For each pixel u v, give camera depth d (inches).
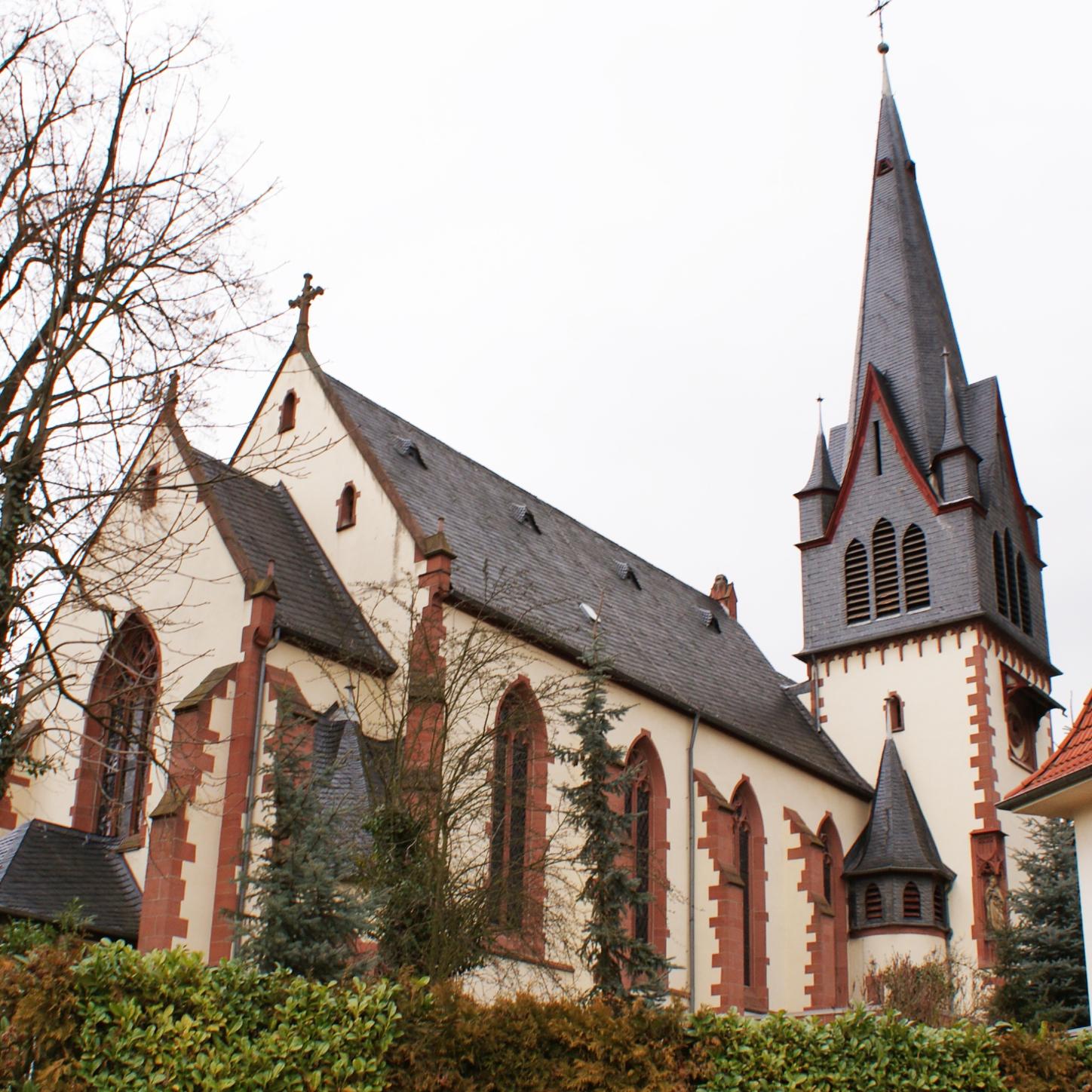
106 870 1216.8
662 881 1232.8
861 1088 770.2
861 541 2273.6
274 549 1417.3
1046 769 902.4
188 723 1179.3
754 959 1723.7
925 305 2407.7
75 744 1314.0
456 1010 721.0
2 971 589.6
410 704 1183.6
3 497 763.4
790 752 1888.5
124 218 832.9
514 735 1421.0
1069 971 1553.9
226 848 1154.0
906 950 1895.9
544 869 1163.3
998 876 1974.7
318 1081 646.5
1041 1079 761.6
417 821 1034.1
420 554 1391.5
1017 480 2361.0
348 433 1520.7
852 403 2404.0
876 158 2581.2
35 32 836.0
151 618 1316.4
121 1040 597.9
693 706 1712.6
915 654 2160.4
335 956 941.8
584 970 1389.0
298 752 1101.1
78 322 805.2
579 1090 733.9
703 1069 781.3
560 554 1827.0
